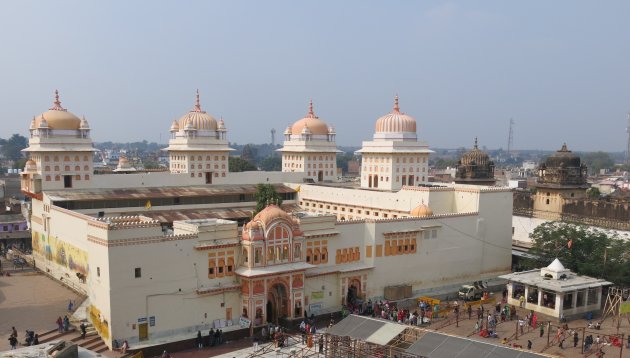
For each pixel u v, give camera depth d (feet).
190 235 151.94
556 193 281.54
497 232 221.46
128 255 141.28
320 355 138.10
